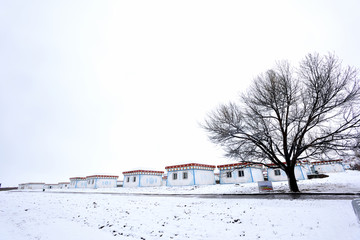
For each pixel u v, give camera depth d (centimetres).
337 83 1587
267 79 1873
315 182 2430
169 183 3400
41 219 1211
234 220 919
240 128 1906
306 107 1752
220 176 3453
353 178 2484
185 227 877
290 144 1983
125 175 4259
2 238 853
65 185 6494
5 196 2612
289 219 859
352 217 790
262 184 1820
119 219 1091
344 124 1574
